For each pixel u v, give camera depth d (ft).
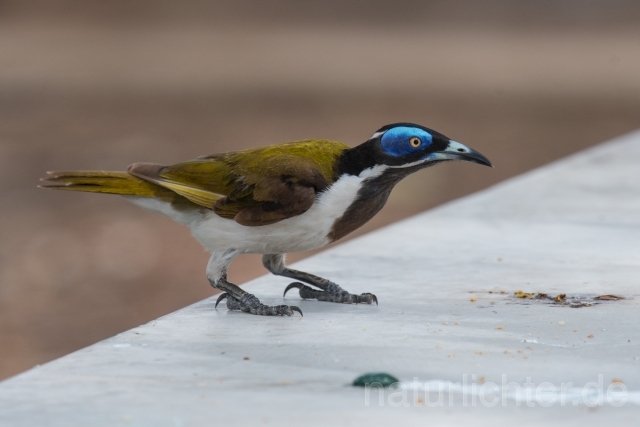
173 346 22.43
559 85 155.12
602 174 49.93
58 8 272.10
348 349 22.13
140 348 22.24
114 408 17.97
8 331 42.27
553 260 32.60
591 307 26.27
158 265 53.47
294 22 273.75
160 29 247.09
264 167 26.53
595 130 109.29
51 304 46.42
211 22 267.39
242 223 26.23
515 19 280.92
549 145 98.32
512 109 125.90
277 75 163.84
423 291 28.58
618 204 42.42
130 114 114.62
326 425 17.10
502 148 96.07
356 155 26.81
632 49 211.20
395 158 26.40
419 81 157.28
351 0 317.01
